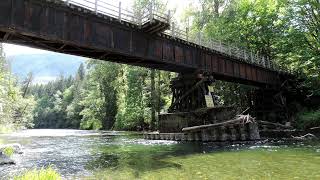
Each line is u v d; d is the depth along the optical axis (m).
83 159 18.23
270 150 20.81
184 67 30.34
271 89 43.97
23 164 16.47
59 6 20.45
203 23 54.06
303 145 23.56
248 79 38.91
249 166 14.66
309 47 43.50
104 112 73.56
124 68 65.06
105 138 37.72
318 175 12.23
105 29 23.27
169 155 19.47
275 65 45.78
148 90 56.44
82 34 21.69
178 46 29.44
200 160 17.08
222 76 36.00
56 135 46.66
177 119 31.11
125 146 26.02
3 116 69.50
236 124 27.58
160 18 25.50
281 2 45.31
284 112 42.19
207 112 29.14
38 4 19.59
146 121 55.59
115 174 13.42
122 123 62.94
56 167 15.41
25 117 96.88
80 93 106.69
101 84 74.31
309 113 38.44
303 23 44.16
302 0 42.34
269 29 48.06
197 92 31.06
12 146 22.69
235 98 50.00
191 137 29.00
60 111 124.69
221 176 12.48
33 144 29.28
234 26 48.69
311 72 43.59
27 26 18.91
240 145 24.78
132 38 25.20
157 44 27.36
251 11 48.66
